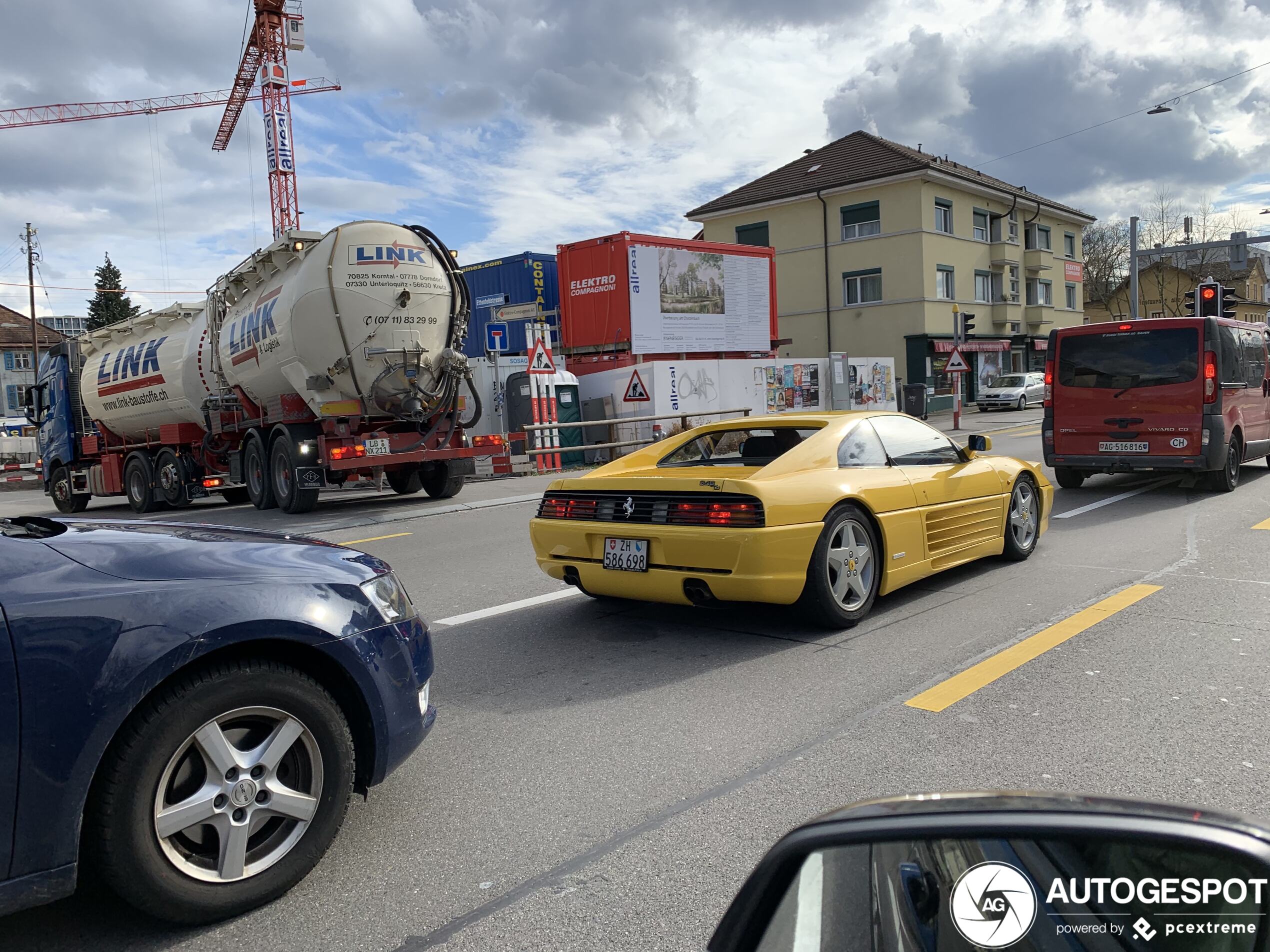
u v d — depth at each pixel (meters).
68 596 2.37
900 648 4.87
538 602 6.41
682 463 6.08
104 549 2.68
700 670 4.67
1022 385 36.25
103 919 2.57
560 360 21.03
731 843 2.84
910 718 3.84
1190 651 4.59
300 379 12.04
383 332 11.94
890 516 5.52
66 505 18.80
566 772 3.47
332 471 12.49
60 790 2.26
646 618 5.82
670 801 3.16
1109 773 3.20
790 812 3.02
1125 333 10.41
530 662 4.97
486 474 15.94
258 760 2.57
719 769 3.41
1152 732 3.57
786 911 1.03
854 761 3.42
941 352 36.50
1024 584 6.29
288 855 2.63
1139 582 6.17
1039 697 4.02
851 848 1.03
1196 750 3.37
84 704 2.29
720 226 40.75
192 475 15.33
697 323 23.09
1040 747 3.47
